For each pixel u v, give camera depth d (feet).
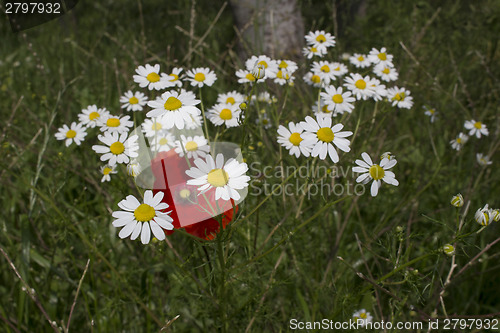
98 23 3.28
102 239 1.35
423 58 2.01
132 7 3.33
